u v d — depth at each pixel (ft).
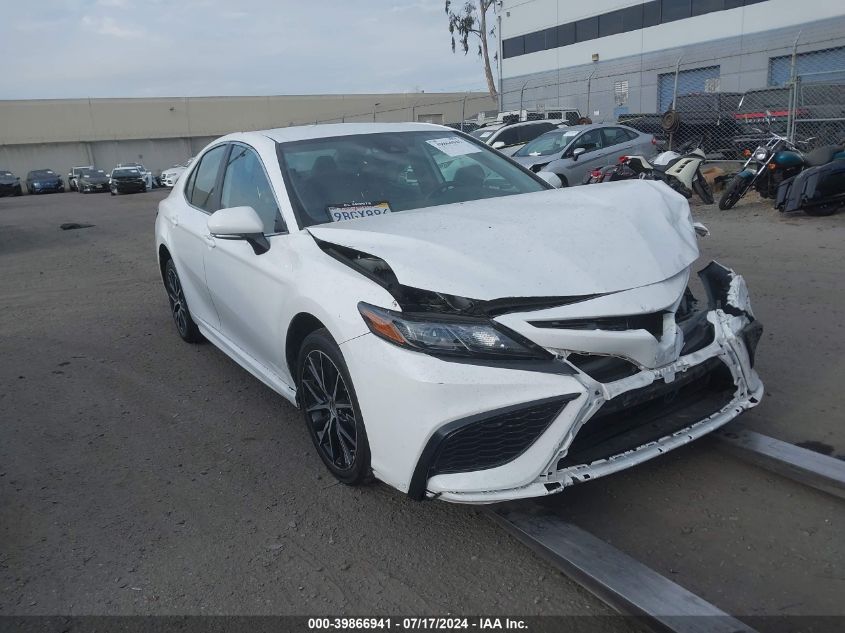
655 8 97.71
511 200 11.68
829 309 17.52
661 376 8.94
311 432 11.34
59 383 16.74
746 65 88.48
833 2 79.15
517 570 8.83
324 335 10.18
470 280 8.82
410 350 8.64
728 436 11.00
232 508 10.72
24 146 148.46
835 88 49.39
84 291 27.63
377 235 10.03
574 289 8.82
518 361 8.45
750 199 36.29
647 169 35.42
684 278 9.80
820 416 11.99
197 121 161.79
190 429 13.66
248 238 11.65
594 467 8.71
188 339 18.83
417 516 10.14
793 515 9.44
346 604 8.43
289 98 167.43
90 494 11.44
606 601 7.97
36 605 8.79
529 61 119.96
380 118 166.50
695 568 8.51
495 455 8.47
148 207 71.67
